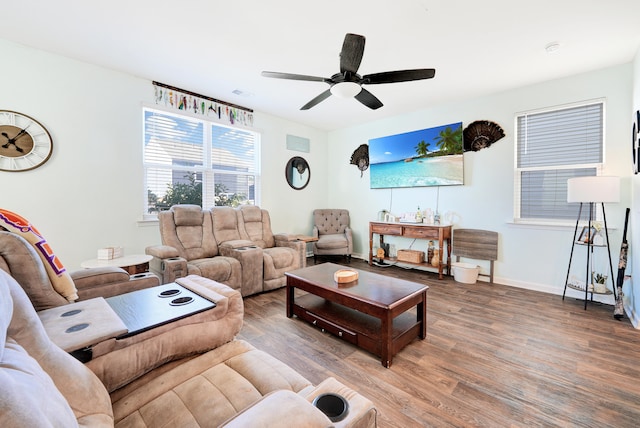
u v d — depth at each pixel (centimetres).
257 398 99
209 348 133
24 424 42
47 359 75
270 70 314
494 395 161
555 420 143
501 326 248
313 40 253
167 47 268
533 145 351
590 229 293
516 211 366
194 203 397
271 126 483
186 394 101
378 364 192
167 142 368
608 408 151
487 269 386
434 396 161
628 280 279
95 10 215
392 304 190
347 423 76
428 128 431
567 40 249
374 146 498
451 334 234
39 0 204
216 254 355
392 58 280
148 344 114
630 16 215
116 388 106
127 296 147
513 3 202
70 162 294
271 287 346
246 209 404
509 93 361
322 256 551
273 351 209
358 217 541
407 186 458
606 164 301
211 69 313
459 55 275
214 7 210
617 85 294
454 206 414
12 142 263
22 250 122
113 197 321
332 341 225
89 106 303
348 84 232
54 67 282
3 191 262
